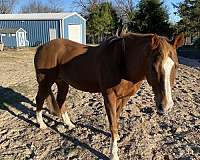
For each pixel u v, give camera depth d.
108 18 41.31
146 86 10.06
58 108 5.87
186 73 13.38
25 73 13.33
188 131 5.69
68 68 5.21
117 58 4.31
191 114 6.74
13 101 7.94
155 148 5.01
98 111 7.00
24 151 5.04
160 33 31.66
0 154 4.95
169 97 3.49
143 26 31.75
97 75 4.69
